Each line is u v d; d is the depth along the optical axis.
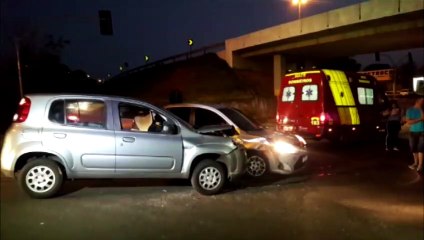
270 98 50.72
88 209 6.45
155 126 7.91
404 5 31.75
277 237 5.43
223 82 51.94
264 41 46.84
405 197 7.77
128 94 53.34
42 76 50.00
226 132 9.05
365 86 15.28
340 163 11.83
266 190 8.19
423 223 6.15
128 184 8.27
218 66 55.44
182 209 6.64
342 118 14.12
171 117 7.68
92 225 5.66
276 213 6.55
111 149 7.18
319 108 13.77
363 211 6.76
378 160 12.48
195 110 9.47
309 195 7.83
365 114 15.02
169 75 56.56
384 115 15.04
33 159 6.93
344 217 6.41
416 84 51.50
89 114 7.27
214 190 7.66
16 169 7.04
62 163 6.98
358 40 40.62
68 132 7.02
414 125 10.64
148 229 5.57
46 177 6.93
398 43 42.94
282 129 14.83
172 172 7.53
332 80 14.08
